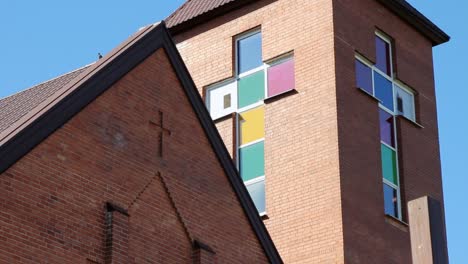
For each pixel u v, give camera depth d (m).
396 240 29.23
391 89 31.62
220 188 21.88
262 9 31.62
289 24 30.83
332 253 27.56
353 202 28.30
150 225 20.08
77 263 18.50
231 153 30.69
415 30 33.12
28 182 18.19
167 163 20.89
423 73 32.94
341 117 28.97
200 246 20.75
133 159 20.23
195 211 21.11
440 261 14.44
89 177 19.27
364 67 30.83
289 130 29.66
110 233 19.16
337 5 30.25
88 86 19.75
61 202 18.62
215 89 32.06
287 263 28.23
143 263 19.62
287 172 29.25
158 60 21.55
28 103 21.50
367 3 31.39
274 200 29.22
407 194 30.39
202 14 32.56
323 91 29.31
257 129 30.64
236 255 21.61
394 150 30.91
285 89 30.42
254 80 31.30
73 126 19.31
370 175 29.25
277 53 30.80
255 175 30.09
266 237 22.45
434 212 14.63
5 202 17.69
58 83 22.27
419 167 31.28
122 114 20.36
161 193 20.59
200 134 21.91
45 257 18.02
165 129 21.12
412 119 32.09
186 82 21.91
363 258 27.91
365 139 29.53
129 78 20.77
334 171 28.30
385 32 31.86
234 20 32.19
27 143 18.31
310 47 30.06
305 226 28.31
